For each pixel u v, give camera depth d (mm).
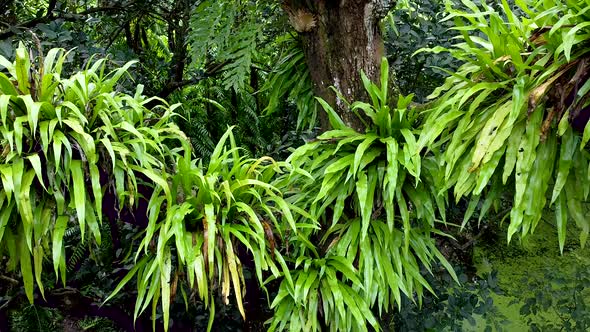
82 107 1242
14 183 1112
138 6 2570
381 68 1514
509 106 1220
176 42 2727
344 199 1490
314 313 1461
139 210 1377
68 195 1251
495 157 1214
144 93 2723
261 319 1939
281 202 1371
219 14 1815
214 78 2902
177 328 1959
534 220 1201
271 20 2205
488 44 1383
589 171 1135
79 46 2037
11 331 2061
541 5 1442
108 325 2396
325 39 1596
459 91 1307
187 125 2846
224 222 1323
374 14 1555
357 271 1475
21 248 1218
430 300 2062
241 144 2922
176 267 1471
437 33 2145
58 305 1815
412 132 1492
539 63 1208
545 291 2150
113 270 1841
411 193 1491
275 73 1957
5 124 1116
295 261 1548
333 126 1567
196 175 1319
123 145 1243
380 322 1790
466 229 2465
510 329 2260
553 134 1203
